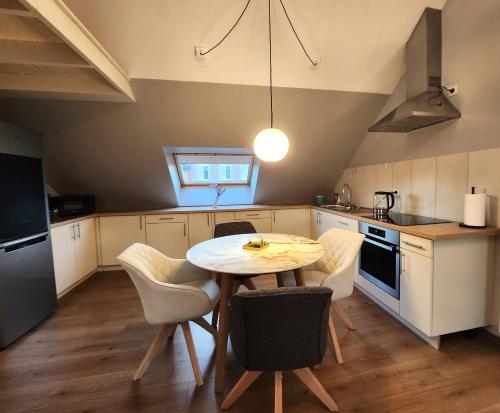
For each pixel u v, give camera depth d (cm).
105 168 348
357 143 361
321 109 307
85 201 361
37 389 159
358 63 263
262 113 302
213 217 387
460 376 164
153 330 224
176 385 162
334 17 224
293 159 373
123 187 379
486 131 196
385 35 242
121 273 364
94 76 239
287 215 411
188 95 271
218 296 190
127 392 157
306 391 156
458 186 221
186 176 427
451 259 185
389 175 307
